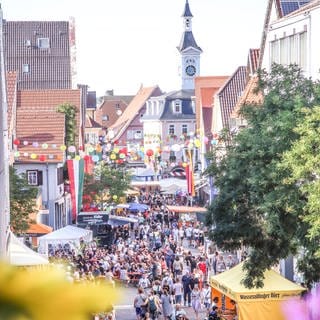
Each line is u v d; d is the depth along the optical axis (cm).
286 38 9075
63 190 13988
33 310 402
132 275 9175
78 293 409
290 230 5016
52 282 407
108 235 13150
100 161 14762
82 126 18300
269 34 9631
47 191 13125
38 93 17600
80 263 9012
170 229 14525
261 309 5566
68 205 14512
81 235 9444
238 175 5619
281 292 5575
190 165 14400
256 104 5875
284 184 4831
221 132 6269
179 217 15875
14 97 12938
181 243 13350
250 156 5347
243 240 5688
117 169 14962
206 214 5803
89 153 14125
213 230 5778
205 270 9444
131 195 18025
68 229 9538
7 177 8256
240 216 5659
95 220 12388
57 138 13350
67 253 9556
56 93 17588
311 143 4606
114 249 11581
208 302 7938
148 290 8512
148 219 15962
